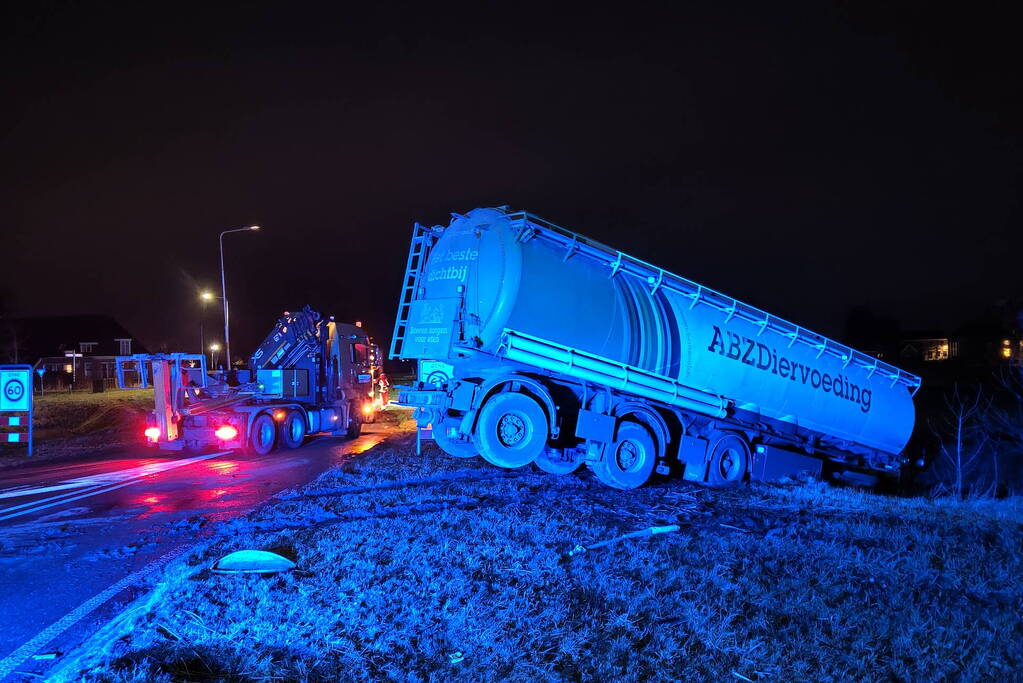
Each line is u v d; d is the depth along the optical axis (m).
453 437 10.88
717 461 11.27
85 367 62.62
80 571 6.62
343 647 4.56
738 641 4.69
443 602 5.35
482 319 10.09
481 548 6.69
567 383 10.60
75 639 4.99
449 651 4.53
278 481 11.54
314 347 17.38
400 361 11.21
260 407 15.15
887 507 9.01
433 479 10.90
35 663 4.58
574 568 6.14
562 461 11.06
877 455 13.52
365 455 13.77
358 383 19.80
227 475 12.23
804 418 12.15
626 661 4.41
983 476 13.43
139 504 9.78
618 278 10.91
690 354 10.95
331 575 5.94
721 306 11.49
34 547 7.50
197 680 4.16
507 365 10.27
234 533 7.77
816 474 12.41
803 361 12.19
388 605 5.26
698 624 4.91
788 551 6.70
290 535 7.26
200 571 6.11
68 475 12.62
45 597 5.88
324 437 18.92
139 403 27.91
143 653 4.49
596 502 9.11
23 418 16.16
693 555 6.51
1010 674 4.31
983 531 7.62
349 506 8.94
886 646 4.68
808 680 4.20
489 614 5.07
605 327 10.46
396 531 7.38
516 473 11.27
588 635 4.74
